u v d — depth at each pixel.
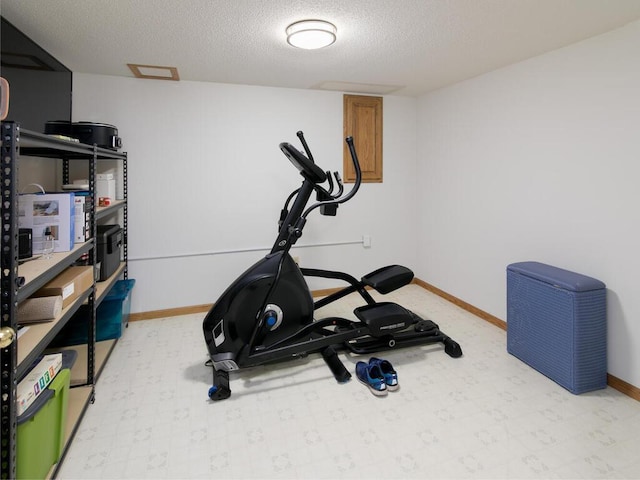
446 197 3.66
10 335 1.10
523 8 1.87
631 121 2.02
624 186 2.07
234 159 3.43
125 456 1.67
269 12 1.91
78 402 1.94
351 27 2.10
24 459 1.28
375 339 2.61
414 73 3.06
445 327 3.08
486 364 2.46
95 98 3.01
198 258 3.43
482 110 3.12
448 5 1.84
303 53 2.54
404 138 4.05
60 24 2.02
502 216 2.97
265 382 2.28
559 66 2.43
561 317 2.15
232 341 2.24
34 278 1.28
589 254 2.28
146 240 3.27
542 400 2.06
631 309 2.06
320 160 3.72
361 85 3.46
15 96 1.96
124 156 2.93
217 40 2.29
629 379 2.08
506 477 1.54
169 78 3.14
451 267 3.65
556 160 2.48
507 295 2.59
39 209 1.63
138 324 3.21
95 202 2.10
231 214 3.48
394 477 1.55
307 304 2.48
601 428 1.82
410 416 1.94
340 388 2.21
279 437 1.79
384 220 4.07
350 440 1.77
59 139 1.58
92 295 2.07
